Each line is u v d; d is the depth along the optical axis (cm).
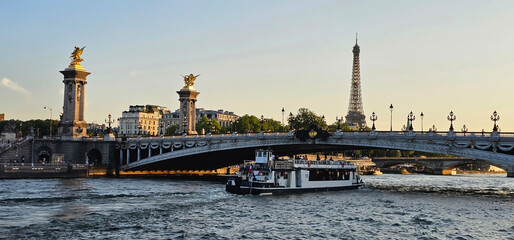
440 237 5466
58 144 14275
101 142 14762
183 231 5462
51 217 5972
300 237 5334
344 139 11331
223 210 6944
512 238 5462
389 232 5678
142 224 5747
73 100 14938
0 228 5312
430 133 10138
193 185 11144
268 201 8044
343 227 5916
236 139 12900
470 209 7562
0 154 13138
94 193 8562
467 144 9688
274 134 12294
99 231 5328
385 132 10762
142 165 14825
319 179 10106
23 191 8575
